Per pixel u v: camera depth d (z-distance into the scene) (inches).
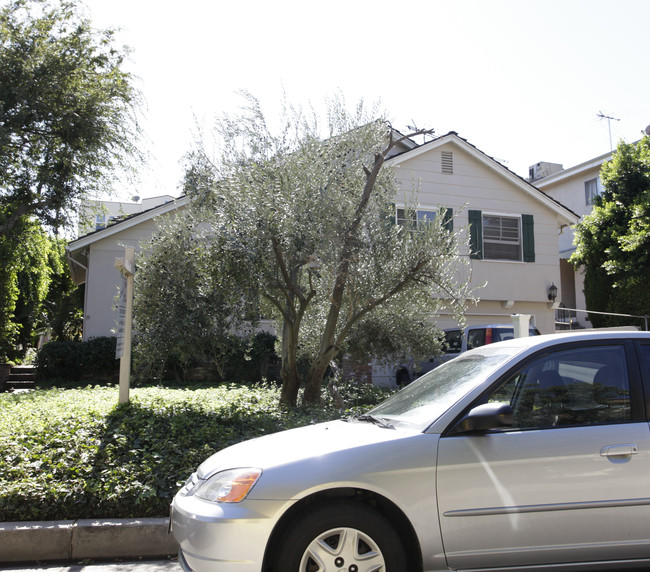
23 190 526.6
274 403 340.5
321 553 131.4
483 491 136.0
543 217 711.7
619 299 711.1
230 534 131.0
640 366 153.8
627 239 672.4
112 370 597.3
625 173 737.6
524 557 135.7
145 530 189.0
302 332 394.6
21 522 191.6
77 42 518.9
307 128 316.8
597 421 146.7
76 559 185.6
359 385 437.7
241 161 308.8
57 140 518.3
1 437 240.5
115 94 534.3
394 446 138.9
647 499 138.9
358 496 138.8
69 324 902.4
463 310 342.6
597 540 137.1
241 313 317.1
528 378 152.2
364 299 318.3
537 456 139.3
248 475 137.6
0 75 480.7
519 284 687.7
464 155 678.5
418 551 133.9
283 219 281.6
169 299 328.8
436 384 171.2
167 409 304.5
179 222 349.4
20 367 647.8
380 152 338.0
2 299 603.8
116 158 544.1
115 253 629.3
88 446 233.0
